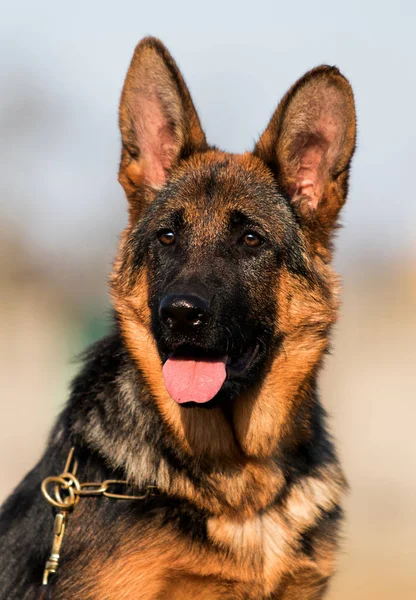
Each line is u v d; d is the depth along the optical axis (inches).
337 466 357.7
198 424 323.3
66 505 306.5
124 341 338.6
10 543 323.6
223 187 349.4
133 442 322.0
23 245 1637.6
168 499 314.2
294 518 330.0
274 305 341.1
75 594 300.4
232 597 316.8
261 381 336.5
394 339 1734.7
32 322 1568.7
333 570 339.6
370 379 1515.7
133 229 356.5
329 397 1429.6
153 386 328.8
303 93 353.1
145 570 303.3
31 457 1024.2
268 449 329.7
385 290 1961.1
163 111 370.0
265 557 319.9
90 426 329.7
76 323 1622.8
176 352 322.3
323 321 345.1
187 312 311.1
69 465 326.6
